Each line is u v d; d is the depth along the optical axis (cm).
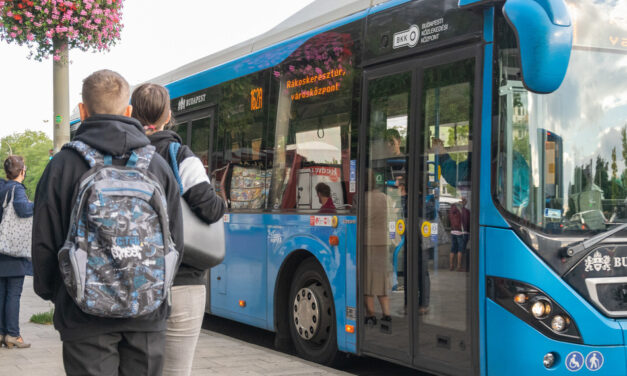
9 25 925
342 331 683
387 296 623
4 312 756
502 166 520
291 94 784
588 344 498
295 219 761
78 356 305
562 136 519
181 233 330
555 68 456
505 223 512
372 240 647
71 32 916
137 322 308
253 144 847
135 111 386
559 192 513
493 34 534
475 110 541
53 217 309
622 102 536
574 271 504
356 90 683
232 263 882
